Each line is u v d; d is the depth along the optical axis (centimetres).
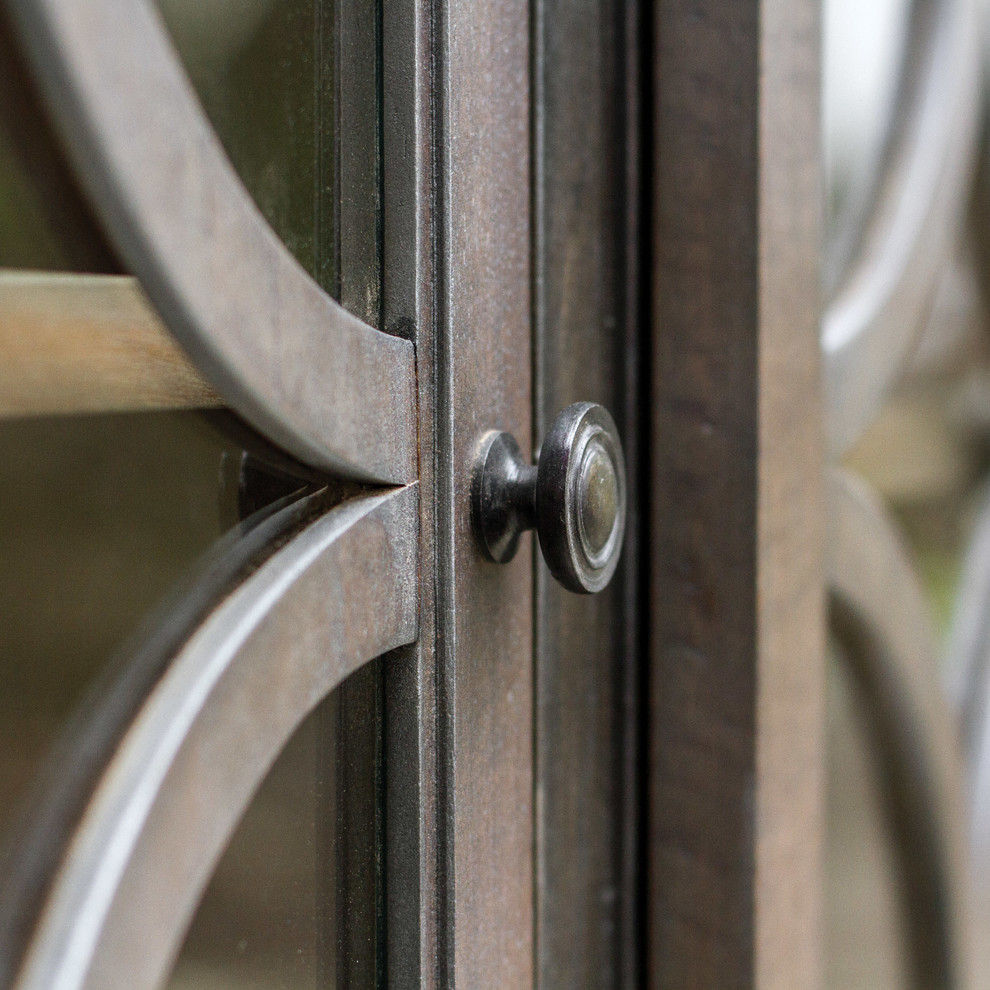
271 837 43
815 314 52
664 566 51
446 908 45
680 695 51
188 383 41
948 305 145
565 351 50
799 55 51
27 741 39
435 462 44
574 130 50
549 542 44
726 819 51
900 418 158
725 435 51
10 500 39
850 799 161
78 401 39
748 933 51
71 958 38
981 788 80
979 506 164
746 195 50
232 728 40
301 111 43
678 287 51
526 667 47
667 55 50
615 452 45
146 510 40
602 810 52
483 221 46
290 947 44
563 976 51
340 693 44
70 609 39
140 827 39
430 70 44
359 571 43
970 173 81
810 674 53
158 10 41
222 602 41
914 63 66
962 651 87
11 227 39
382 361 43
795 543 52
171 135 39
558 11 49
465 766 45
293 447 42
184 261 39
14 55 37
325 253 44
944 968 71
